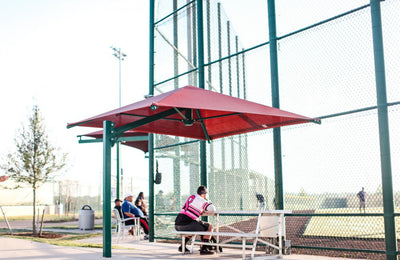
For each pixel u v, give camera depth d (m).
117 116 7.02
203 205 6.93
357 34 6.57
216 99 6.29
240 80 10.90
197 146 10.65
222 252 7.20
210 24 10.01
